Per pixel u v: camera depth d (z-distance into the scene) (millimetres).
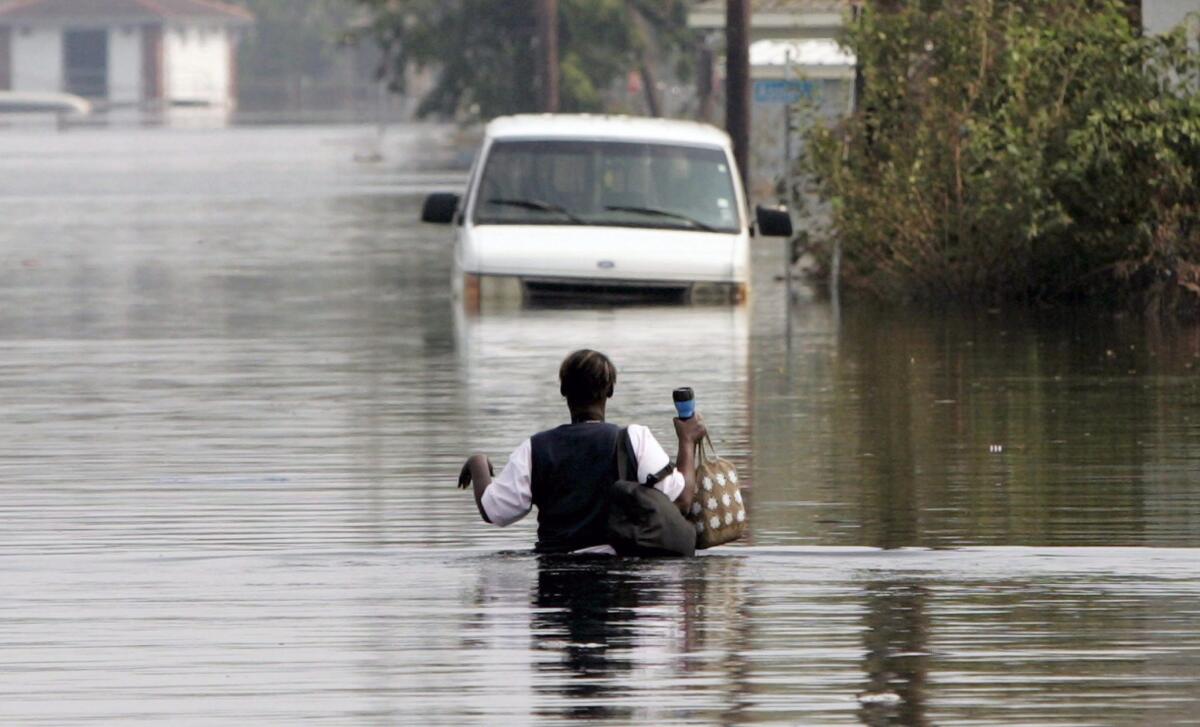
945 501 35375
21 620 26984
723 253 68812
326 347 59562
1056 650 25172
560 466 29859
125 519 34156
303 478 38094
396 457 40375
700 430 30375
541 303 68750
